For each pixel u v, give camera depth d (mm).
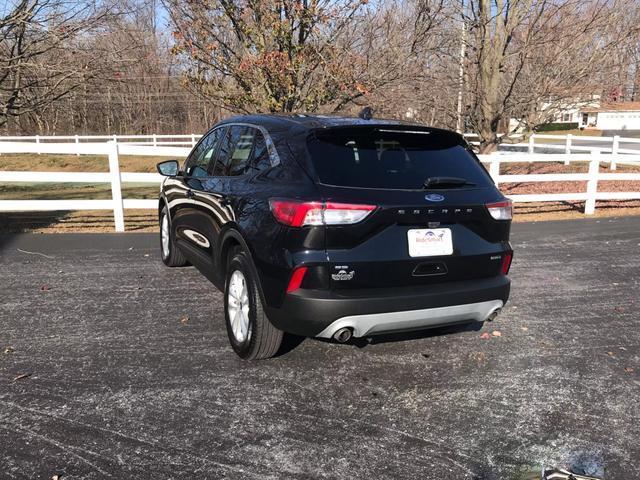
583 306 5336
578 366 4020
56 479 2641
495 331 4656
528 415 3336
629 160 11742
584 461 2891
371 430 3133
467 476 2744
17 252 7047
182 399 3410
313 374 3787
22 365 3812
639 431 3188
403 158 3695
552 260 7145
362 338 4125
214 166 4777
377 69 11125
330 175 3420
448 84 13938
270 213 3475
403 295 3406
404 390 3604
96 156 28859
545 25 12680
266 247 3482
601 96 14047
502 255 3779
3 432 3014
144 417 3199
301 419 3225
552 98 14008
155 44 15211
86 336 4332
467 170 3848
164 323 4633
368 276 3357
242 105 10406
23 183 19438
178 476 2689
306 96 10453
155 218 9953
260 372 3793
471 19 13320
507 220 3807
